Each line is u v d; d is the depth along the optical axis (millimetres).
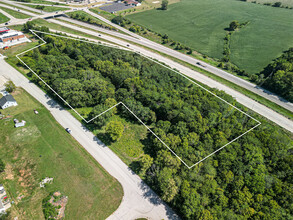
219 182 74875
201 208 67250
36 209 71750
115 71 126188
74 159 87875
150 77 136000
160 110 105812
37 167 83875
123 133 101062
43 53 159000
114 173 84875
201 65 167250
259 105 127688
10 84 118875
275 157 83562
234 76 155375
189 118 94812
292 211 66125
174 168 79938
